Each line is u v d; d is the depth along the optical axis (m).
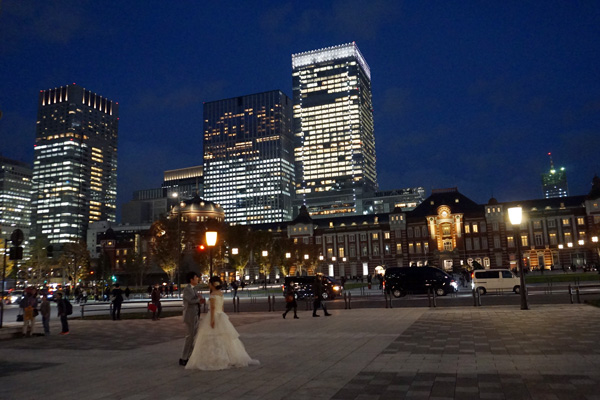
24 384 10.50
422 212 119.38
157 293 28.70
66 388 9.96
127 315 32.50
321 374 10.56
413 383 9.50
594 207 104.31
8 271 91.06
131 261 104.62
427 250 115.69
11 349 16.94
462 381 9.55
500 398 8.24
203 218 115.88
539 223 108.69
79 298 61.16
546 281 56.78
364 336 16.84
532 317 21.00
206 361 11.48
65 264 117.50
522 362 11.24
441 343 14.59
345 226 124.75
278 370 11.14
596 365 10.67
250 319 26.31
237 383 9.89
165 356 14.08
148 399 8.80
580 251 105.00
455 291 43.31
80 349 16.41
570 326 17.42
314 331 18.97
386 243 120.31
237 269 81.19
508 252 109.06
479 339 15.12
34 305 21.44
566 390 8.63
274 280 124.31
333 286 45.34
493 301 33.16
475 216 113.00
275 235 131.88
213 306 11.78
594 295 35.09
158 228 76.62
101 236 151.25
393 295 44.62
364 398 8.47
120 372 11.63
